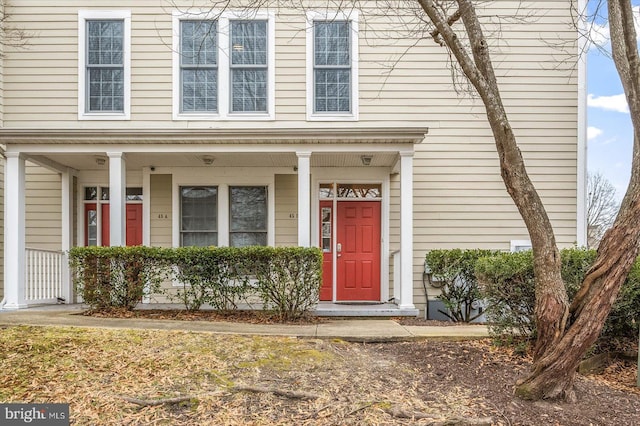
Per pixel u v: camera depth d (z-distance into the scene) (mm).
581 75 9008
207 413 3922
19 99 8953
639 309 5336
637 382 4832
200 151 7980
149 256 7539
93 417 3801
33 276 8461
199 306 7660
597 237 25953
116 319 6898
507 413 3979
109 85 9070
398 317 7973
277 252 7363
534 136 9000
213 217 9453
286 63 9039
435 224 9016
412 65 9055
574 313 4281
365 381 4562
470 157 9031
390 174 9430
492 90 4512
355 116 9000
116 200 7883
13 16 9000
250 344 5473
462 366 4965
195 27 9109
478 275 5781
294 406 4059
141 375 4523
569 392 4254
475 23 4746
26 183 9336
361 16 9016
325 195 9547
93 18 9008
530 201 4355
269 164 9266
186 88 9078
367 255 9492
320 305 8781
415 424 3764
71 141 7848
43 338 5422
